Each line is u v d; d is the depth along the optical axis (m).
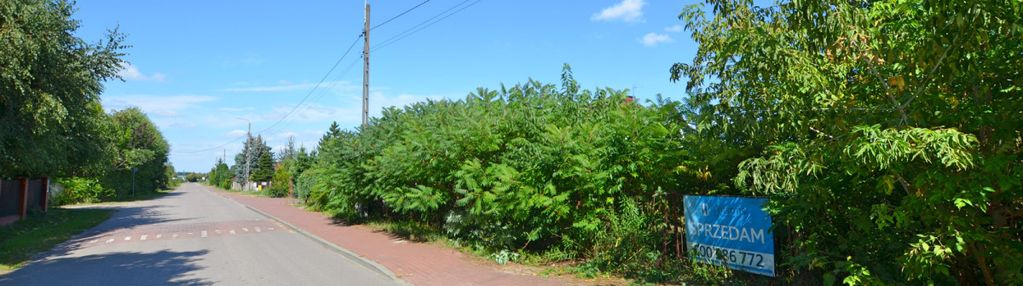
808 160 4.24
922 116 3.96
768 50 4.44
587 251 9.52
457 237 12.86
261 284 8.99
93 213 28.02
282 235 17.09
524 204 8.98
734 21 5.50
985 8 3.35
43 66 16.66
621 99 9.65
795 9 4.28
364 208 20.55
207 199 47.91
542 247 10.68
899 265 4.85
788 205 5.32
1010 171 3.85
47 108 16.55
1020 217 4.57
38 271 10.57
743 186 6.73
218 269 10.48
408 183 14.14
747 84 4.93
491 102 12.23
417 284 8.73
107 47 19.56
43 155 19.19
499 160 10.85
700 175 7.42
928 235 4.21
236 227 20.00
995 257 4.21
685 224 7.75
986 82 4.02
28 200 26.02
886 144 3.50
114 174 47.78
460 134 10.77
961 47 3.54
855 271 4.79
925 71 3.92
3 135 16.61
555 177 8.96
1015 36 3.49
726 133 5.00
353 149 17.27
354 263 11.20
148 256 12.39
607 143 8.09
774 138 5.26
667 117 6.91
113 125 28.25
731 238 7.05
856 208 5.07
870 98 4.52
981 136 4.09
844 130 4.16
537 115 10.46
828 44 4.09
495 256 10.37
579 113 10.14
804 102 4.43
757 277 6.96
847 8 4.01
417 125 14.03
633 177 8.17
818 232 5.79
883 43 4.24
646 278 7.77
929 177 3.77
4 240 15.42
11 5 15.48
